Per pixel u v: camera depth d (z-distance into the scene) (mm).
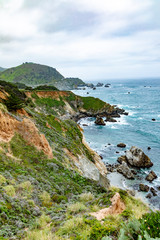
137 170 36656
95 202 8719
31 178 12539
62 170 18188
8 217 7262
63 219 6902
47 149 20297
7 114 21828
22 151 16969
